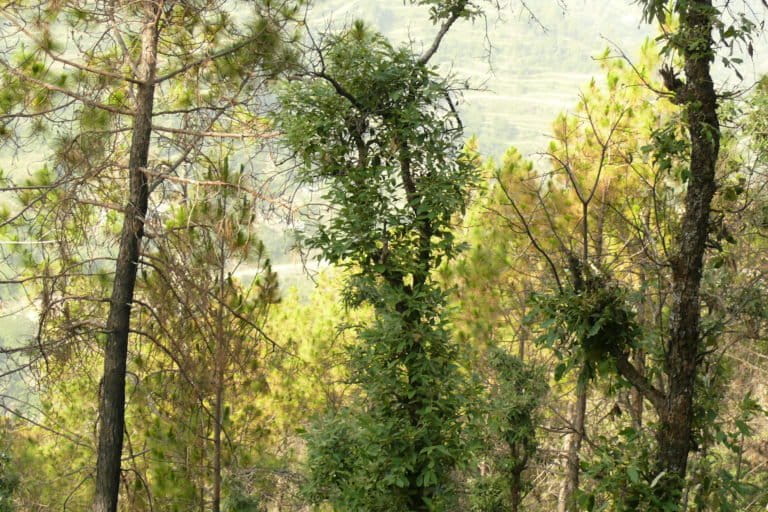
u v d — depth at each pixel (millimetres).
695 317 5621
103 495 8922
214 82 9398
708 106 5535
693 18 5527
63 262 9016
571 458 10469
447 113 8383
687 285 5617
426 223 8453
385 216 8062
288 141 8211
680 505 5863
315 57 8383
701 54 5422
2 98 8852
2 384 8883
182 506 10930
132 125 9242
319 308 17016
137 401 10492
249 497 10984
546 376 11492
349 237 8047
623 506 5672
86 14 8977
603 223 10820
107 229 9641
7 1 8633
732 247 7117
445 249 8430
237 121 9531
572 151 11492
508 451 11031
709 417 5922
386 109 8242
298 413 14672
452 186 8234
